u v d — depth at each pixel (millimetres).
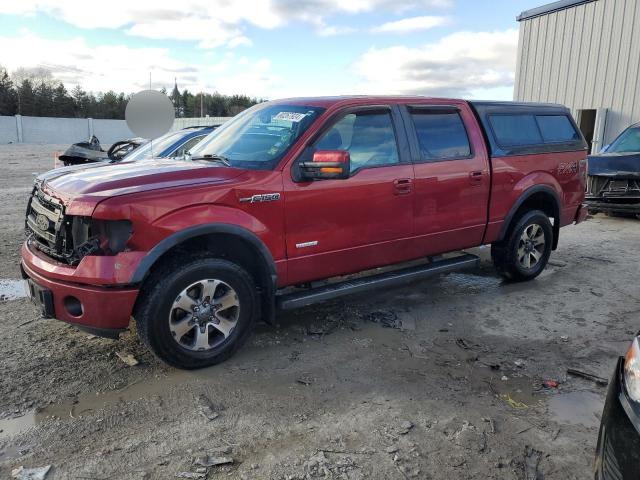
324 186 4258
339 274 4543
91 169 4262
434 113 5102
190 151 4898
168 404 3457
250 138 4516
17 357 4039
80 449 2979
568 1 15500
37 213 3998
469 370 4012
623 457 2146
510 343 4508
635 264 6918
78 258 3547
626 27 14062
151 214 3514
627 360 2432
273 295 4176
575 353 4324
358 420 3311
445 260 5383
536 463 2928
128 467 2836
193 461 2893
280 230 4078
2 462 2861
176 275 3646
